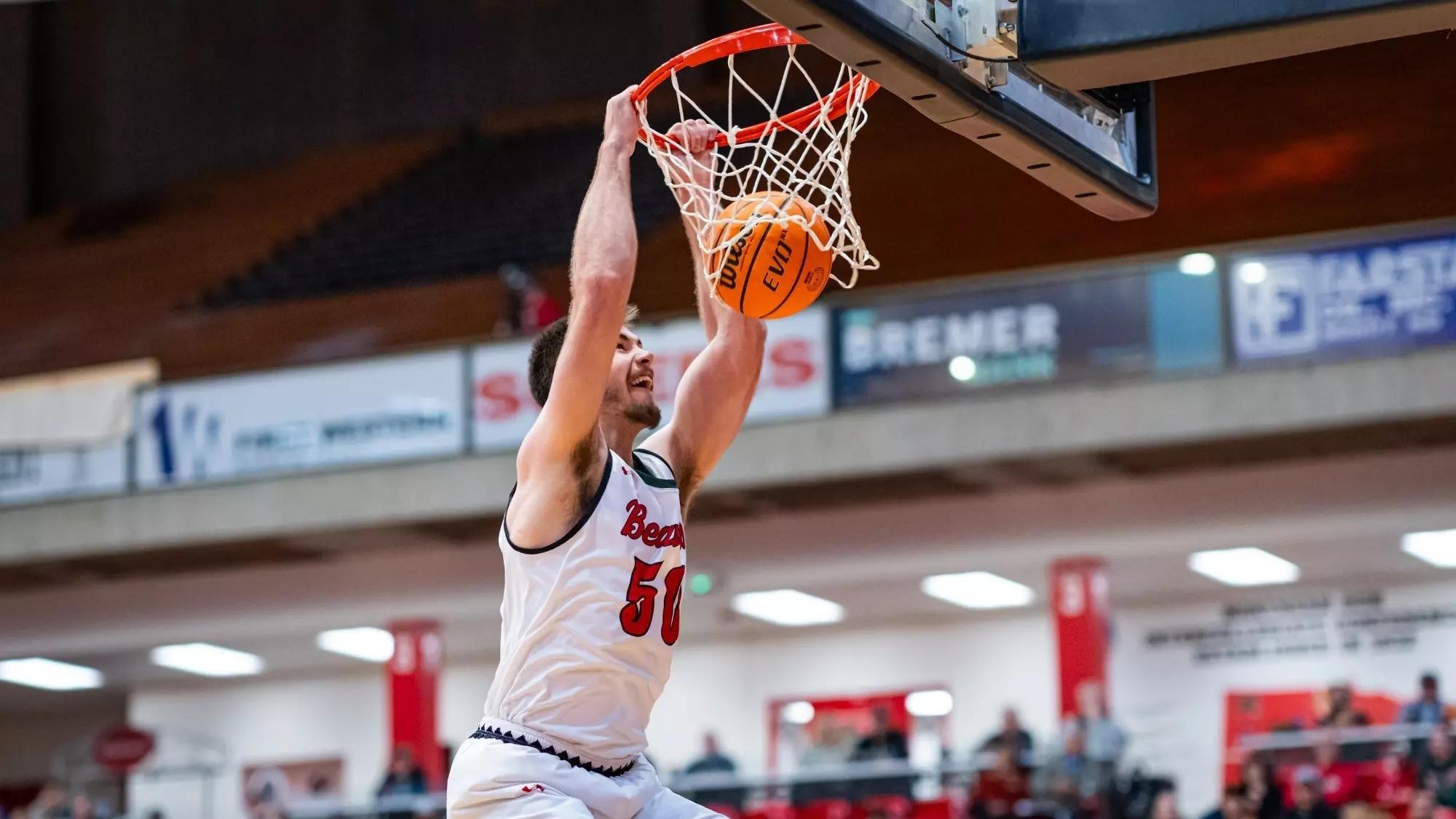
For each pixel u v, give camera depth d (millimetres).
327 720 19625
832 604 17016
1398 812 12047
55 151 26812
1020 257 16844
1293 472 14102
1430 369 12469
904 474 14008
